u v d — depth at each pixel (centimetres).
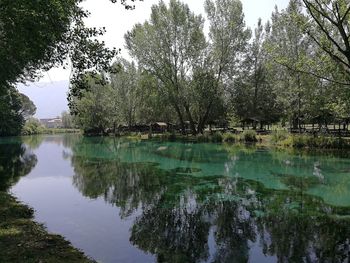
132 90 7812
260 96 6844
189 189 1969
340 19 1867
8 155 4034
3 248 927
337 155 3161
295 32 4372
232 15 5072
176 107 5650
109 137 7769
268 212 1491
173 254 1048
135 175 2477
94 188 2033
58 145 5688
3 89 1994
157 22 5147
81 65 1357
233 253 1062
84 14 1331
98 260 984
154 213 1498
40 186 2095
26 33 1134
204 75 5297
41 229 1176
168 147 4444
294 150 3581
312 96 3584
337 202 1628
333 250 1084
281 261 1009
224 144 4566
